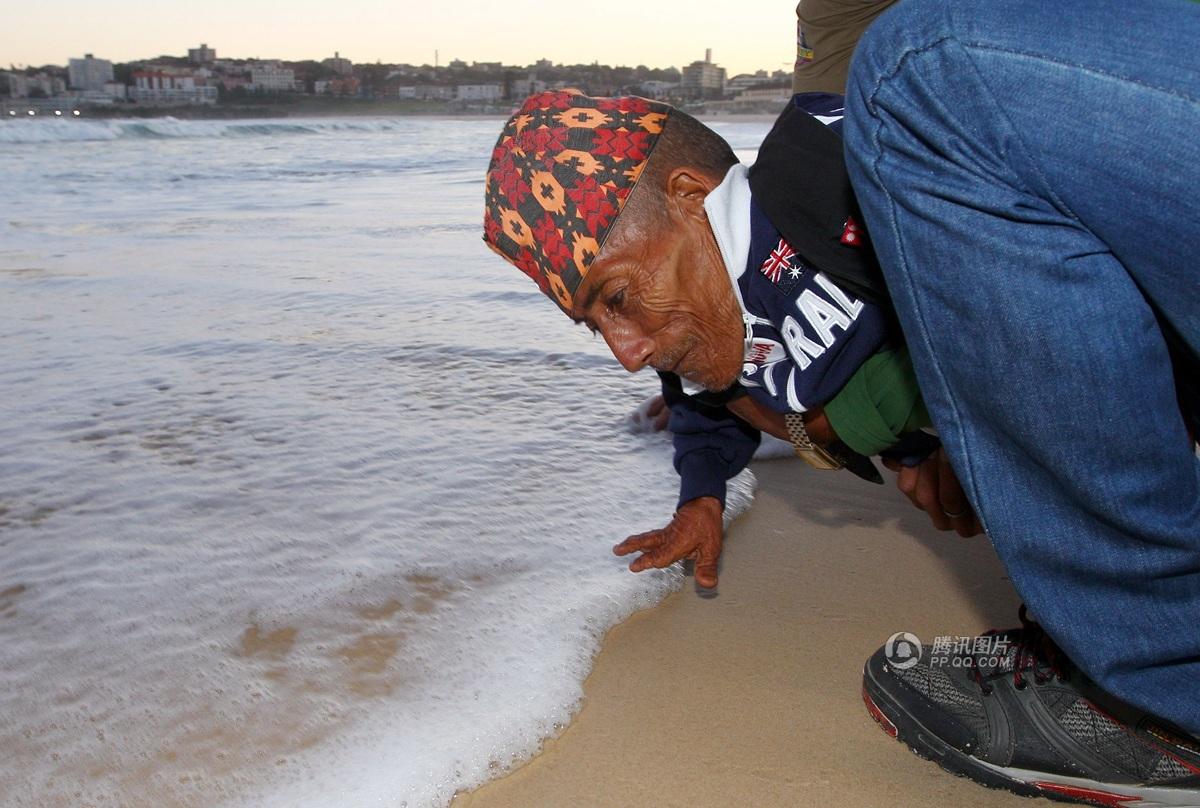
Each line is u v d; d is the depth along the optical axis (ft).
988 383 3.25
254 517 7.04
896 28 3.26
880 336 4.05
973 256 3.10
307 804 4.20
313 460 8.15
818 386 4.19
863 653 5.52
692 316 4.21
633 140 4.03
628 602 5.96
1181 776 4.25
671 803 4.31
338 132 90.68
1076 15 3.04
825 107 4.09
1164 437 3.21
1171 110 2.87
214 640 5.44
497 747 4.60
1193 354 3.36
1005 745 4.42
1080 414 3.13
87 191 30.07
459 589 6.04
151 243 19.20
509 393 10.09
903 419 4.37
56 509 7.16
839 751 4.71
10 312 13.12
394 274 16.12
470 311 13.58
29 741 4.59
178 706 4.85
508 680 5.08
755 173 4.02
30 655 5.30
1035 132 3.00
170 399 9.68
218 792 4.26
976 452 3.47
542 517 7.11
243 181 34.83
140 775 4.36
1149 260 3.02
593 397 10.02
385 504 7.29
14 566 6.29
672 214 4.06
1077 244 3.05
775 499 7.75
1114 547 3.42
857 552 6.80
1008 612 5.95
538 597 5.94
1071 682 4.41
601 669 5.34
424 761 4.46
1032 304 3.05
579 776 4.48
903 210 3.24
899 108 3.18
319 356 11.27
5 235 20.11
